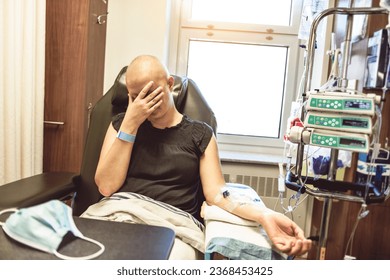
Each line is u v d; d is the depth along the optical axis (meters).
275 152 2.29
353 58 1.69
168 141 1.15
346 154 1.51
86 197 1.26
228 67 2.26
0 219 0.77
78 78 1.57
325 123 1.10
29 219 0.66
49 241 0.64
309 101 1.12
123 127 1.09
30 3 1.41
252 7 2.22
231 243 0.85
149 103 1.06
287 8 2.21
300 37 1.87
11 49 1.37
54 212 0.68
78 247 0.66
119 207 0.99
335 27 1.91
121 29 2.00
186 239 0.97
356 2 1.68
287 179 1.28
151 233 0.74
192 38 2.22
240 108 2.29
